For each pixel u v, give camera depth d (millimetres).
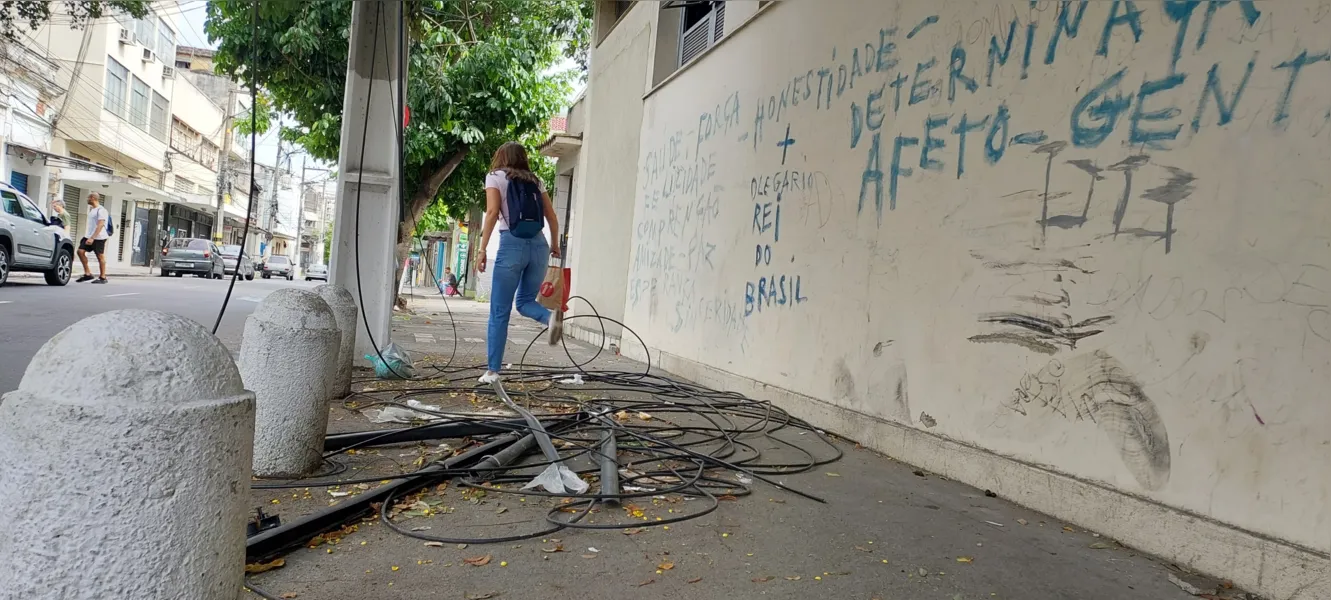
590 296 12422
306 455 3562
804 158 5980
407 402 5410
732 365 6914
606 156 12406
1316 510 2609
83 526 1545
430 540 2908
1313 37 2703
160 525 1607
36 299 11664
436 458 4004
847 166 5410
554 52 17094
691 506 3547
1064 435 3625
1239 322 2881
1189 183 3098
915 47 4809
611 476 3662
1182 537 3037
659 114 9438
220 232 40906
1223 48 3010
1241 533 2830
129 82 31688
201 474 1666
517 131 16484
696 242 7910
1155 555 3137
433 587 2527
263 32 12938
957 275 4320
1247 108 2904
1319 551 2580
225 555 1743
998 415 4000
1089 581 2896
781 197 6277
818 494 3867
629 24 11703
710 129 7793
